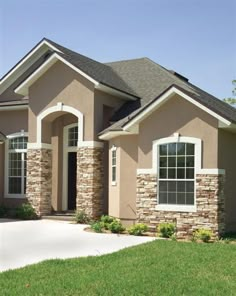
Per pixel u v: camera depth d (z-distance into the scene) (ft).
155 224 57.06
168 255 40.96
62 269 35.73
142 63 86.69
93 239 51.72
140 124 58.90
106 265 37.06
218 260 38.78
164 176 57.11
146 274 33.78
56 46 78.18
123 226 61.16
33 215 72.79
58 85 72.18
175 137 56.34
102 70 78.59
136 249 44.09
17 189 80.07
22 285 30.96
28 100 75.61
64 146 77.56
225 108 74.13
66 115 77.10
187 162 55.83
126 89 74.90
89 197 68.39
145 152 58.39
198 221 54.39
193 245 46.65
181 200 55.93
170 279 32.45
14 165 80.64
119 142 64.85
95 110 69.26
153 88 77.82
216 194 53.67
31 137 74.33
